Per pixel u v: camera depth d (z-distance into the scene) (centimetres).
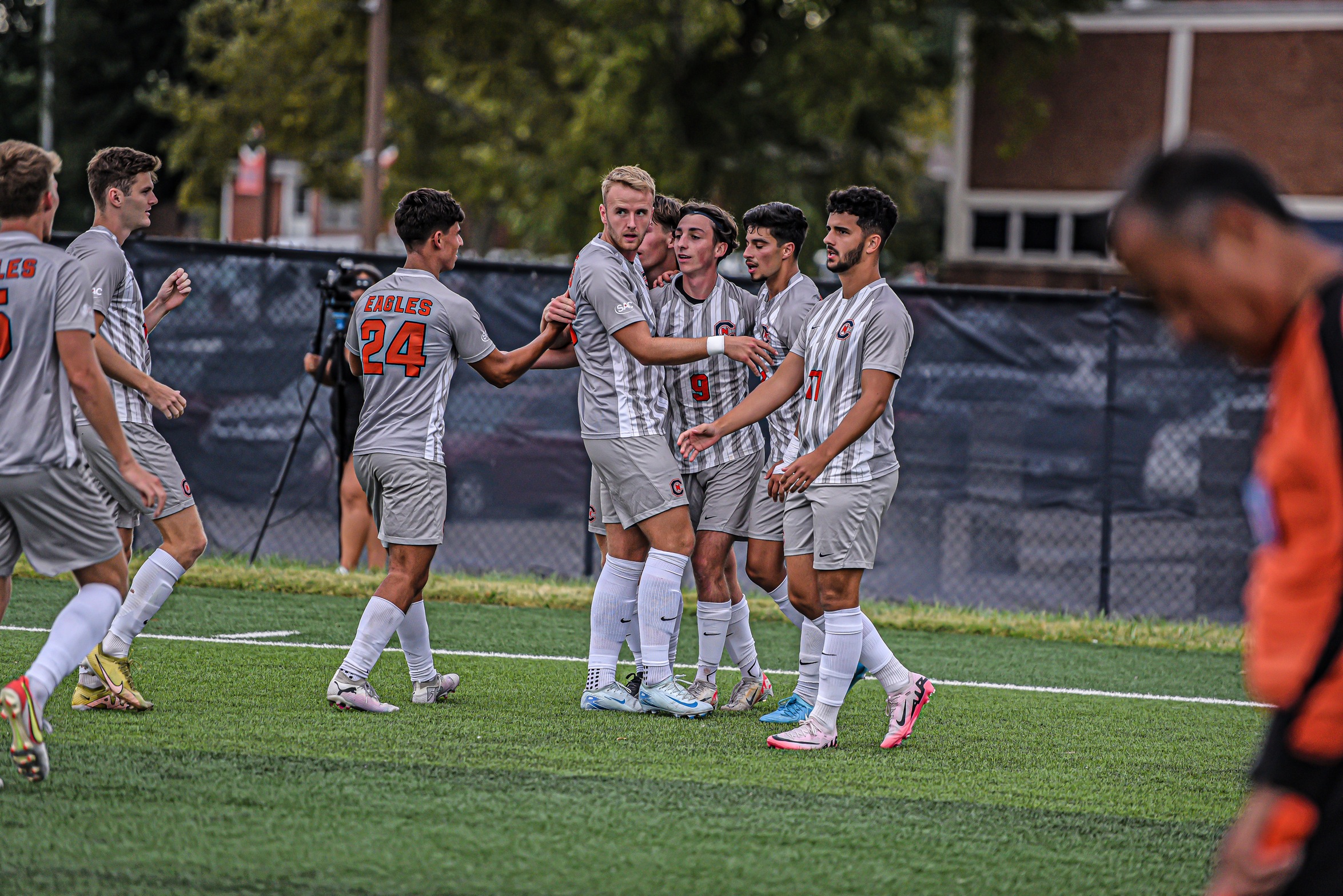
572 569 3369
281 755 1647
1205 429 3147
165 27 10300
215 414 3388
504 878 1246
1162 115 9475
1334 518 726
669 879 1261
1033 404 3197
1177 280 716
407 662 2241
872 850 1371
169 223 11706
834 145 9050
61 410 1440
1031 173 9862
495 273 3300
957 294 3203
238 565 3256
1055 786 1661
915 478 3244
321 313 3125
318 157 10638
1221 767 1789
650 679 1981
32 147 1450
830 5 7875
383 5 7950
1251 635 796
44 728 1477
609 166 8088
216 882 1205
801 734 1805
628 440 1945
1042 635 2934
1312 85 9069
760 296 2131
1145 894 1272
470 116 10394
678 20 8200
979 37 9206
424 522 1919
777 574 2050
